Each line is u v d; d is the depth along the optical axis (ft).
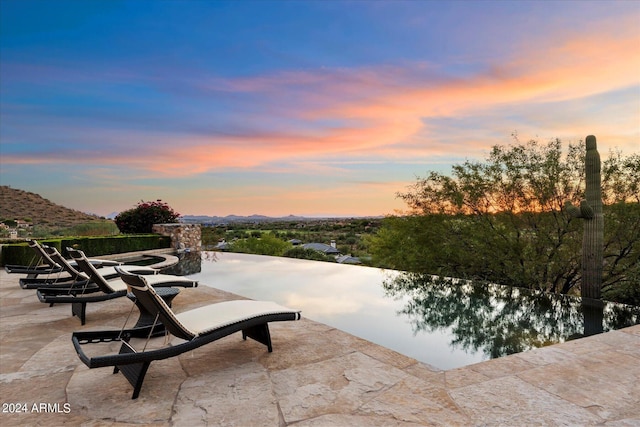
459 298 24.22
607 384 9.87
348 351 12.40
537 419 8.17
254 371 10.82
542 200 33.53
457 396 9.24
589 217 24.29
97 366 8.51
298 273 34.65
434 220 38.68
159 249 48.62
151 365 11.28
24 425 8.09
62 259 19.15
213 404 8.92
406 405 8.79
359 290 26.96
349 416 8.32
